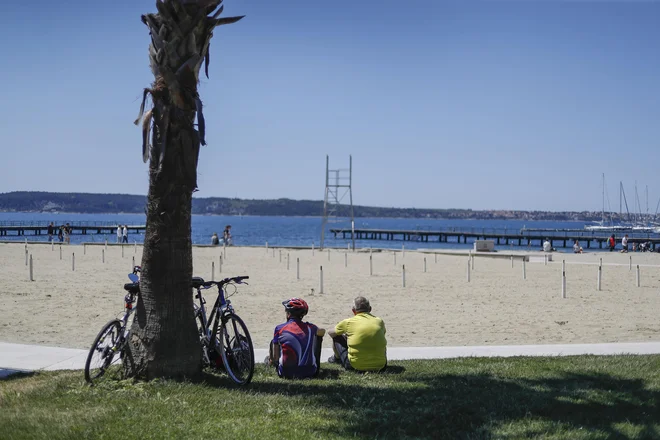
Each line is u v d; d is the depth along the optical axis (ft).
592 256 155.63
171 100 22.61
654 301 64.54
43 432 17.67
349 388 23.85
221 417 19.53
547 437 18.15
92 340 38.22
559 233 432.66
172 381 23.11
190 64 22.49
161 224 23.25
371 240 328.70
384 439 17.93
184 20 22.40
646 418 20.21
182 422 18.86
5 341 37.32
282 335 26.11
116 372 24.13
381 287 76.69
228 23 23.53
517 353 33.83
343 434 18.25
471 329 45.62
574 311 56.29
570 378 25.99
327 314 52.80
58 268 96.43
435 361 30.71
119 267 99.86
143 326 23.39
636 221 497.46
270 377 25.94
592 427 19.16
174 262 23.38
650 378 25.98
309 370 25.99
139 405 20.44
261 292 68.95
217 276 89.45
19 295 61.67
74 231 346.74
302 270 102.63
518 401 22.03
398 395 22.81
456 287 77.71
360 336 27.55
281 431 18.29
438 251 165.17
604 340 41.09
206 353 25.63
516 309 57.52
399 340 40.73
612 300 65.26
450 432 18.80
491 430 18.74
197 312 25.89
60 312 50.67
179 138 22.93
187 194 23.45
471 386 24.54
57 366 28.48
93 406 20.54
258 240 321.93
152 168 23.03
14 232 314.55
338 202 192.24
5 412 19.76
